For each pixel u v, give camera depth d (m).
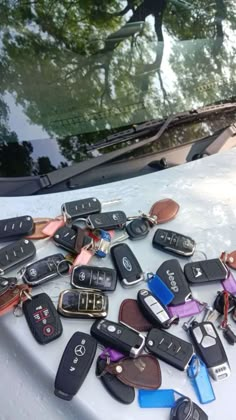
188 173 0.60
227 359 0.44
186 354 0.43
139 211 0.55
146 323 0.45
